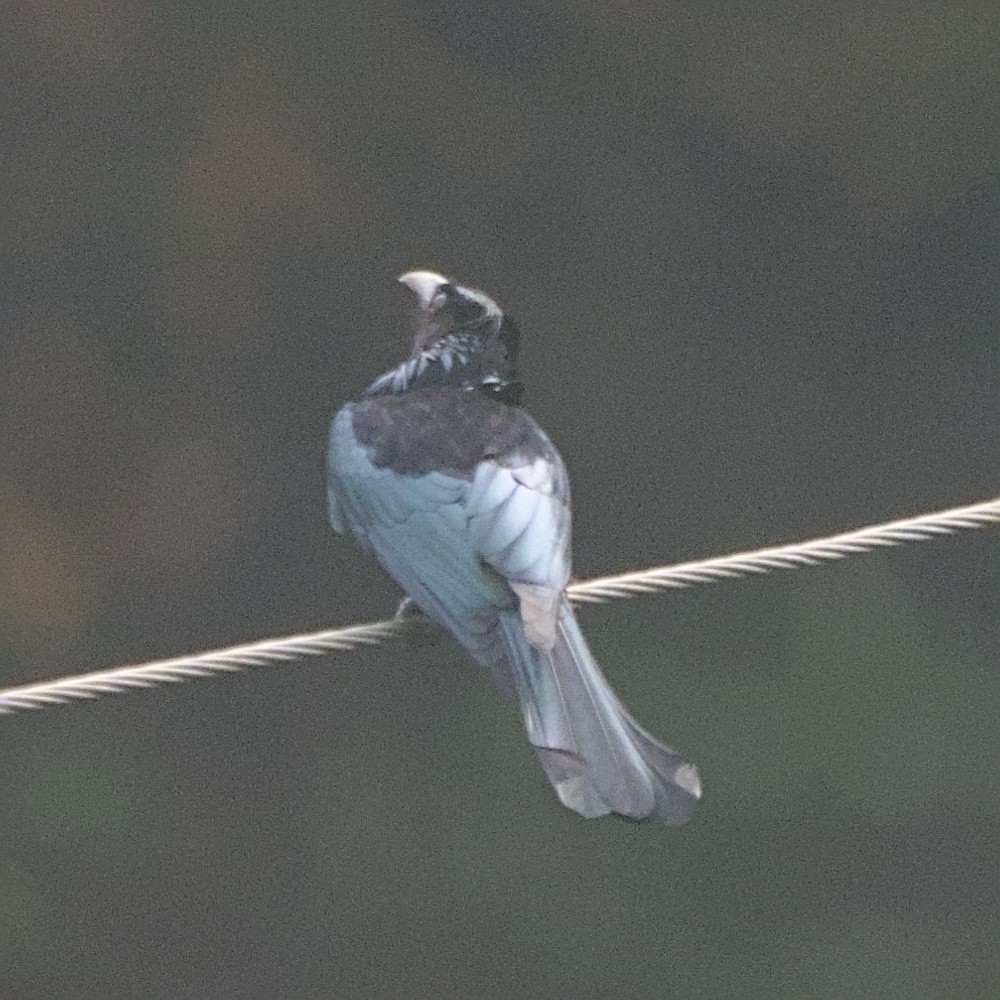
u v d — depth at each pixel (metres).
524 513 7.44
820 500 21.80
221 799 20.77
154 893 20.39
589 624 21.09
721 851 20.00
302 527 21.72
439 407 7.88
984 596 21.45
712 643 21.09
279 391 21.89
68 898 20.25
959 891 20.03
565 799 6.69
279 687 21.19
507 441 7.68
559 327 21.88
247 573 21.69
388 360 21.83
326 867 20.34
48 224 21.81
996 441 22.00
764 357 22.02
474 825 20.30
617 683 20.80
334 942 20.09
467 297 8.46
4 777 20.83
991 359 22.03
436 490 7.59
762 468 21.86
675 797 6.68
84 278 21.83
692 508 21.73
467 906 20.03
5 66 21.70
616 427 21.72
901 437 22.02
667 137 21.86
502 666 7.19
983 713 20.95
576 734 6.86
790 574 21.42
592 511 21.58
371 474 7.73
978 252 22.00
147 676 7.09
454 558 7.46
